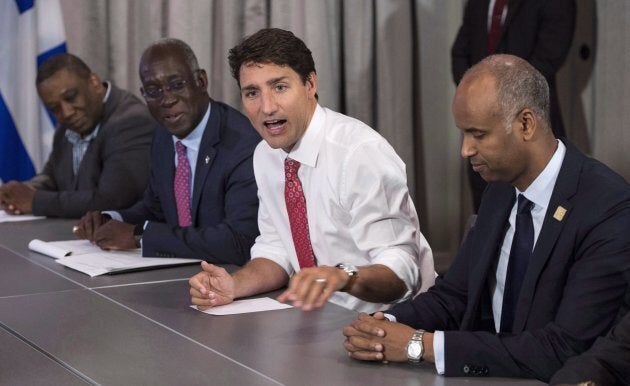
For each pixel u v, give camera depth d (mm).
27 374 1506
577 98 4414
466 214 4895
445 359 1501
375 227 2041
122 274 2348
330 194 2094
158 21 4391
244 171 2602
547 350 1507
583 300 1546
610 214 1580
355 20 4547
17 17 4125
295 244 2191
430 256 2338
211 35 4426
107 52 4359
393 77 4594
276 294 2121
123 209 3301
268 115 2027
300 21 4504
